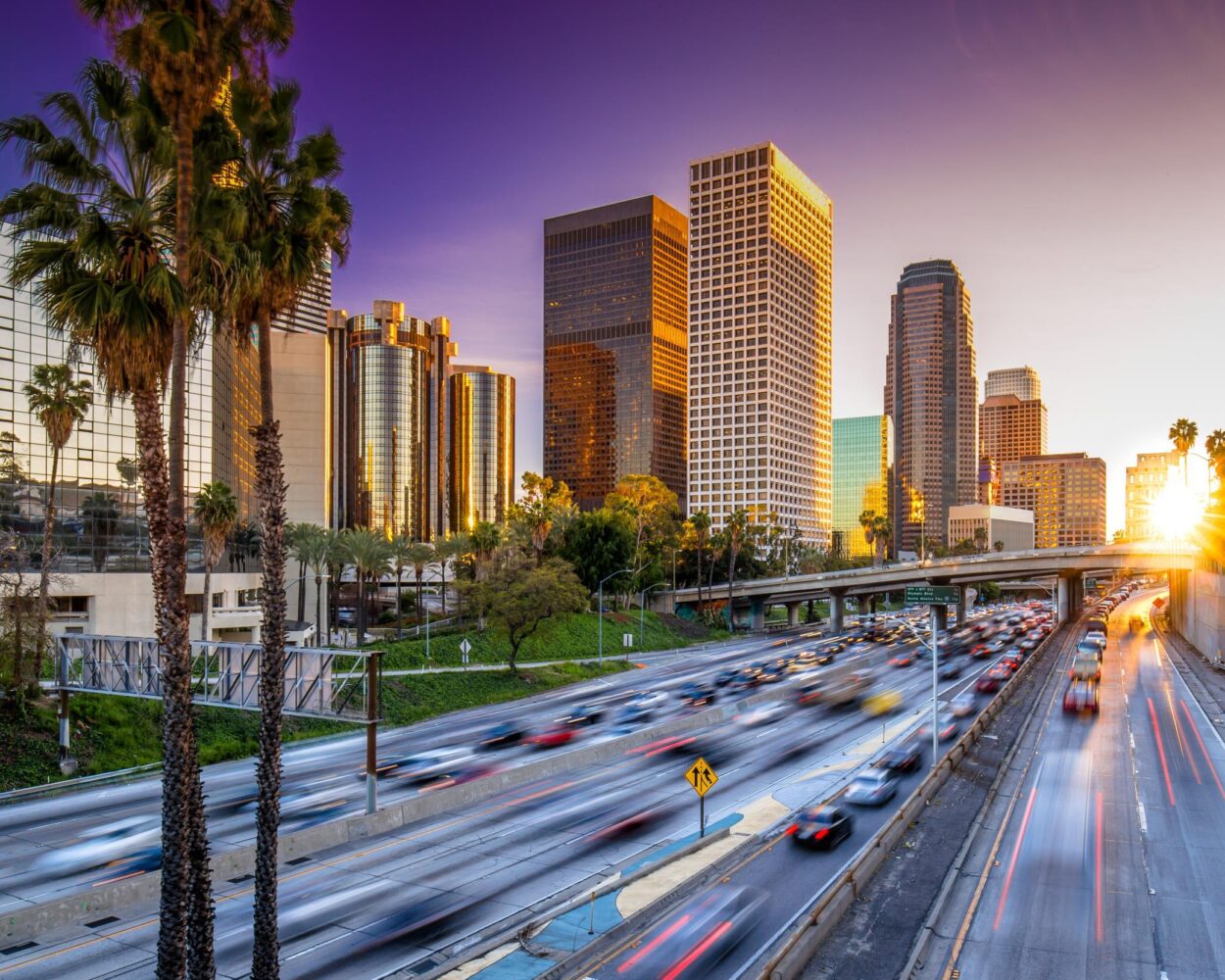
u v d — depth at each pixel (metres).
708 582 151.75
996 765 40.47
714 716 57.66
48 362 72.69
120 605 75.75
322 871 28.02
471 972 19.86
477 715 60.59
